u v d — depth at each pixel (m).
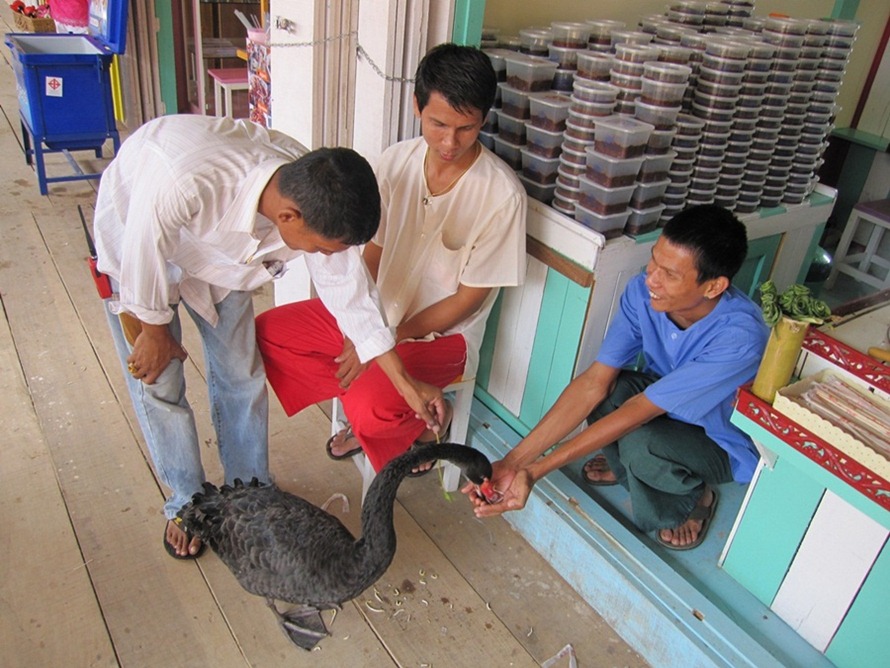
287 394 2.20
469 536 2.25
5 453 2.37
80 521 2.16
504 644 1.94
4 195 4.09
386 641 1.92
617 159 1.92
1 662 1.77
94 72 3.91
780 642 1.81
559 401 2.04
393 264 2.13
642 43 2.22
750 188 2.42
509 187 1.96
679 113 2.18
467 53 1.75
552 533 2.13
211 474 2.39
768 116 2.29
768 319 1.56
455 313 2.08
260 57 3.13
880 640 1.66
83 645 1.83
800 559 1.78
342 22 2.39
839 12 3.37
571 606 2.07
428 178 2.02
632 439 1.99
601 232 2.05
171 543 2.07
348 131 2.61
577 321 2.13
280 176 1.51
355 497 2.35
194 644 1.86
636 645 1.94
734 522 2.07
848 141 3.78
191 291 1.86
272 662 1.84
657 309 1.80
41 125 3.93
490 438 2.39
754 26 2.50
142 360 1.74
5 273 3.33
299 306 2.18
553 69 2.21
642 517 2.03
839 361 1.58
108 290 1.84
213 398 2.11
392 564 2.13
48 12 5.07
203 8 5.01
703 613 1.82
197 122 1.66
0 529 2.11
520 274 2.04
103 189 1.70
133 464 2.38
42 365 2.78
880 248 3.71
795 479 1.74
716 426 1.96
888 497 1.45
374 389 1.95
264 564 1.75
